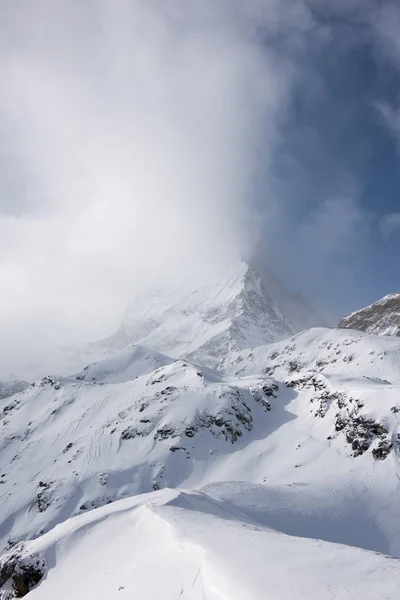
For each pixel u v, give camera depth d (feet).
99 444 369.91
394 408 271.49
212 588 54.85
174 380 471.21
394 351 563.48
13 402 604.49
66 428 451.53
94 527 105.81
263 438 342.64
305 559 59.57
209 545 68.80
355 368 559.38
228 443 343.05
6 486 368.07
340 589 48.49
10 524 308.81
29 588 94.84
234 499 173.27
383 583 49.37
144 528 94.07
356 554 61.41
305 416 349.00
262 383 409.49
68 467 352.08
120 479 311.68
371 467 242.17
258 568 57.16
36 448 429.38
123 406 449.89
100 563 87.92
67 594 81.97
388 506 192.85
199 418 359.66
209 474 310.65
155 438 351.46
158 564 71.26
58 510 293.64
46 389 592.60
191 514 97.55
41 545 103.35
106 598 69.72
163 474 312.91
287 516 166.30
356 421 281.95
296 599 46.98
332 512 177.78
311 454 287.48
